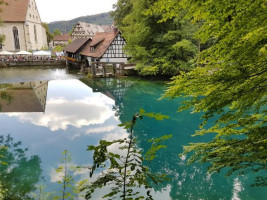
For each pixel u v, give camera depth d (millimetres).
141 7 20422
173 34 19719
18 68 32594
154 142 1645
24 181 7184
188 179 7441
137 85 20625
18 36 43938
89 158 8695
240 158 3385
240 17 2650
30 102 16344
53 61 35969
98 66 27453
